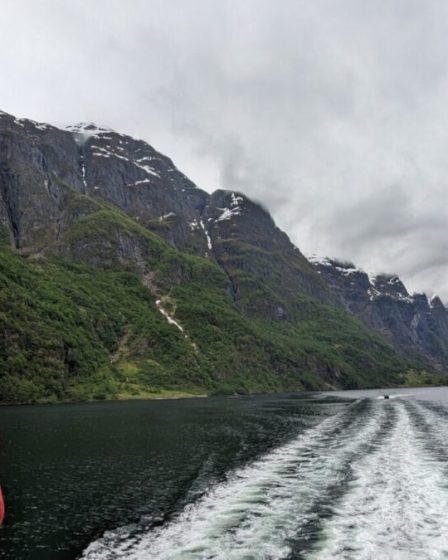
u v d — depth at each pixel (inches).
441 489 1302.9
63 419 3722.9
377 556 871.1
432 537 958.4
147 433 2768.2
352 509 1143.0
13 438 2600.9
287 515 1114.7
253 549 917.2
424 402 5231.3
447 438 2220.7
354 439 2252.7
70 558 976.9
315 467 1643.7
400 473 1493.6
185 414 4104.3
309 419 3452.3
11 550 1026.1
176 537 1019.9
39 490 1494.8
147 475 1665.8
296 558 871.1
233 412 4276.6
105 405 5664.4
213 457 1962.4
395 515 1092.5
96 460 1947.6
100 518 1210.6
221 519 1109.1
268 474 1562.5
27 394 6382.9
